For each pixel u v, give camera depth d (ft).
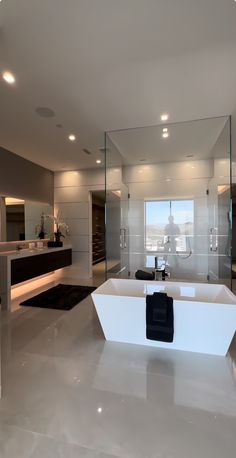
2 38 6.11
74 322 10.21
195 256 17.33
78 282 17.72
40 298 13.56
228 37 6.18
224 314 7.28
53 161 17.11
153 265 18.10
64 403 5.44
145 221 18.25
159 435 4.59
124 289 10.57
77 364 7.04
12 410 5.23
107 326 8.47
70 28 5.84
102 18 5.57
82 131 12.09
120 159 16.78
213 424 4.84
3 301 11.88
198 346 7.66
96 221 25.98
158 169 17.84
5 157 14.55
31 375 6.50
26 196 16.51
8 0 5.09
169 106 9.75
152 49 6.58
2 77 7.67
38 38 6.13
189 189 17.33
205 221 17.08
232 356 7.47
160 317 7.68
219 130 12.23
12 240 15.40
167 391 5.84
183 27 5.87
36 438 4.54
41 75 7.59
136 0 5.13
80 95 8.82
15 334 9.09
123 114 10.36
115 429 4.73
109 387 6.00
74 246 19.63
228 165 13.43
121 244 17.94
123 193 18.07
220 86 8.36
